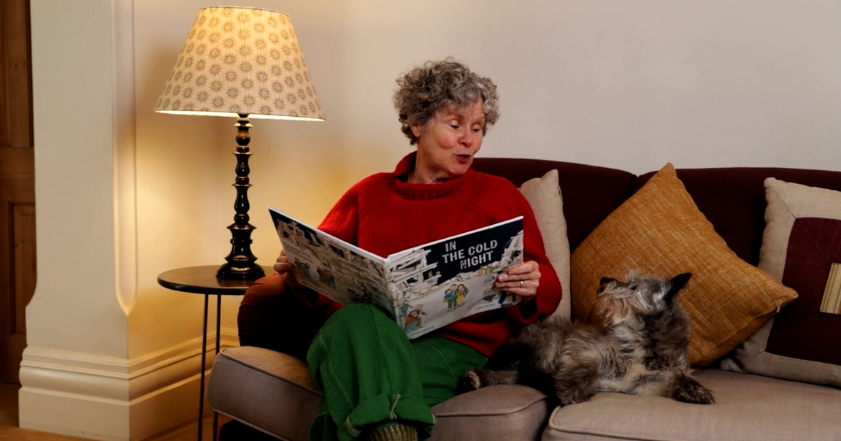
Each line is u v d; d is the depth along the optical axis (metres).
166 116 2.78
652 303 1.61
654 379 1.58
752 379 1.73
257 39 2.34
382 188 1.98
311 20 2.96
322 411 1.50
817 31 2.21
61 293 2.66
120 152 2.57
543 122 2.60
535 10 2.58
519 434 1.45
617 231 1.97
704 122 2.37
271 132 3.08
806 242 1.77
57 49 2.58
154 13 2.69
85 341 2.64
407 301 1.51
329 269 1.60
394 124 2.85
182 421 2.85
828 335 1.68
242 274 2.46
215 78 2.30
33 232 3.03
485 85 1.88
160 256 2.78
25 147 2.98
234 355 1.79
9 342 3.13
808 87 2.23
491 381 1.69
